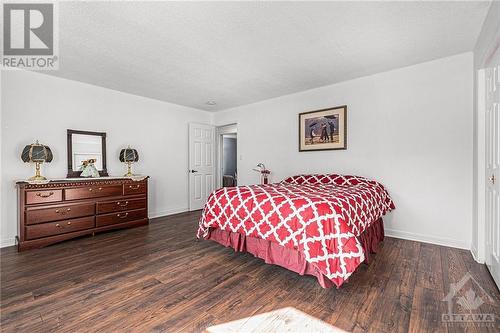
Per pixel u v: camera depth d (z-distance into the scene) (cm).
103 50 256
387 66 305
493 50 195
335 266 179
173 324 148
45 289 190
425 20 206
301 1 180
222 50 258
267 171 439
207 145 542
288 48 255
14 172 300
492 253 204
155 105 452
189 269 226
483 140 232
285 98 429
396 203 315
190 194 506
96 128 373
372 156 334
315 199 205
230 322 150
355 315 156
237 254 264
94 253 268
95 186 331
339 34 228
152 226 384
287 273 218
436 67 286
